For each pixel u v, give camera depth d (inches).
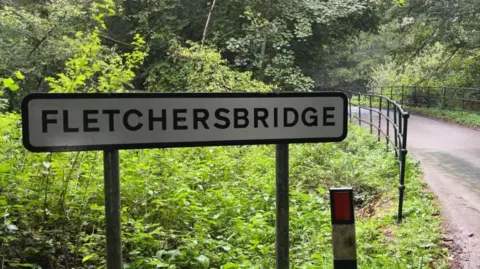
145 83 677.9
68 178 169.3
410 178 307.0
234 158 322.3
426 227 211.6
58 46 439.2
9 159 171.8
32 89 467.8
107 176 86.4
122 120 86.3
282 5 701.3
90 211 173.5
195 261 159.6
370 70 1604.3
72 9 459.8
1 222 150.2
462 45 815.7
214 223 190.1
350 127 554.6
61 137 83.9
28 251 148.6
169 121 88.4
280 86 682.2
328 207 255.6
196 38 775.7
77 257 156.8
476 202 257.1
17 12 462.0
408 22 846.5
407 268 166.1
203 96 89.7
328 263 169.0
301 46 861.8
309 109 94.7
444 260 177.6
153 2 719.7
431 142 495.2
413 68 992.2
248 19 673.6
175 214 187.0
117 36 730.8
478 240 199.5
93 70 220.4
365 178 307.4
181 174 229.5
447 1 763.4
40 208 164.4
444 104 868.0
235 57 702.5
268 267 164.4
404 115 232.1
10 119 198.8
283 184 95.7
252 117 92.3
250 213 226.1
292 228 213.9
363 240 198.8
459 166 362.0
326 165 345.7
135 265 151.5
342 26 845.2
